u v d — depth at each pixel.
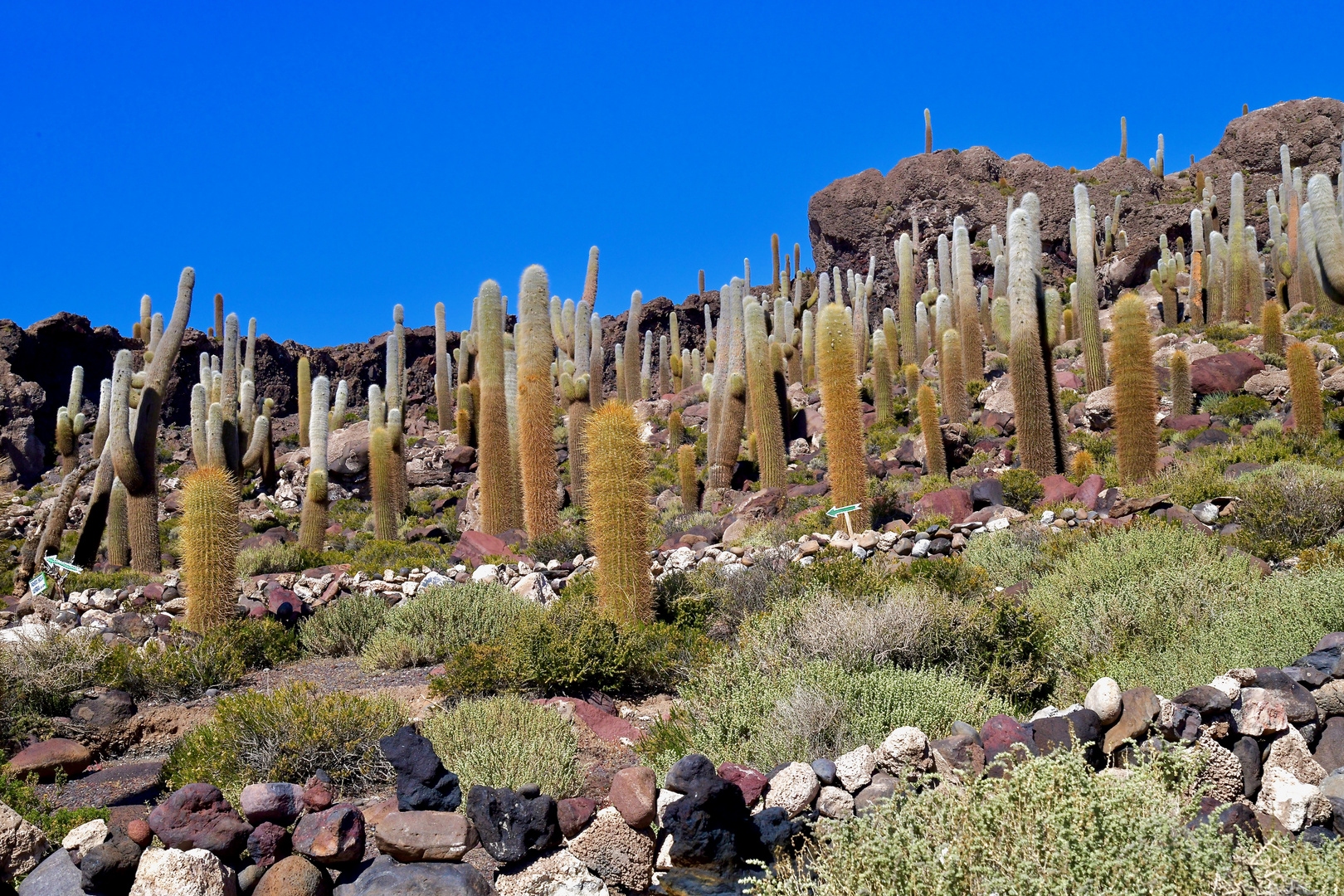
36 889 3.53
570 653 7.35
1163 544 9.30
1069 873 2.90
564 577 13.06
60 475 43.28
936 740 4.84
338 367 65.50
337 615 10.34
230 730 5.80
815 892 3.39
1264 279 35.25
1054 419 18.64
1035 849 3.01
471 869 3.84
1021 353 18.02
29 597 12.05
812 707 5.57
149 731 7.08
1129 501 12.67
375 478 22.33
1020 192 61.38
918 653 6.76
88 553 16.69
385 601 11.56
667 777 4.29
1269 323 26.78
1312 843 4.12
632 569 9.08
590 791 5.48
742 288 23.86
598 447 9.20
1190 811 3.34
